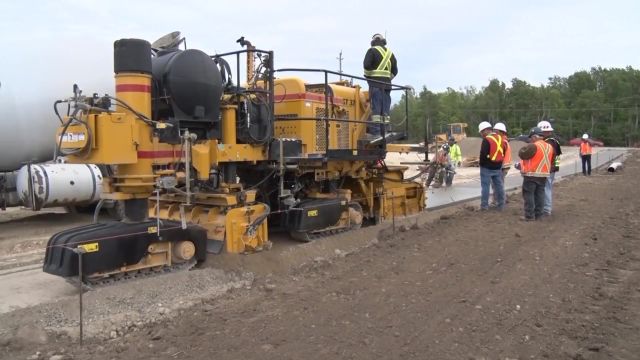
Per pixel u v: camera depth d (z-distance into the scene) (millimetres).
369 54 10039
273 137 8102
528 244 8281
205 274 6641
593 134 98812
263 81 8273
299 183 9117
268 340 4762
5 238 10602
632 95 103000
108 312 5578
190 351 4613
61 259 5859
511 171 27391
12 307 6082
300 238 8578
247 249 7434
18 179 11914
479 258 7461
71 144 6109
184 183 6922
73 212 13750
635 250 8023
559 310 5453
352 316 5309
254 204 7777
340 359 4340
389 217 11031
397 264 7312
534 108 102625
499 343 4645
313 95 9195
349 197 9586
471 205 13547
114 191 6539
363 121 9430
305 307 5637
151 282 6223
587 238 8773
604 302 5707
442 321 5137
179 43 7395
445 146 18516
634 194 15562
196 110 6766
